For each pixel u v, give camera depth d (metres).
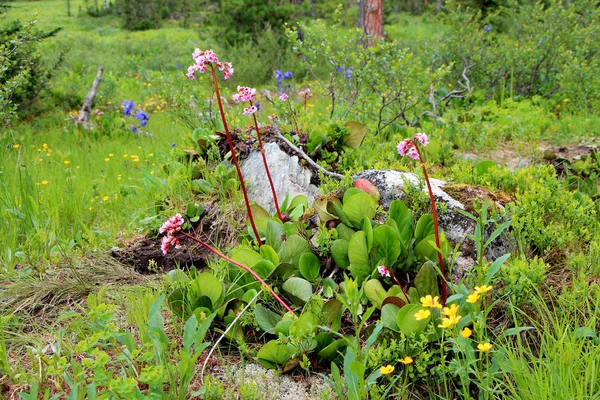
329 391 2.53
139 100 11.82
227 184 4.43
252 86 12.93
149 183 5.02
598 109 7.85
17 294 3.34
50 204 4.62
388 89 5.97
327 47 5.99
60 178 5.38
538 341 2.82
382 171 3.83
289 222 3.56
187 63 16.48
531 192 3.71
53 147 7.70
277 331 2.73
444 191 3.66
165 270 3.79
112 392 2.11
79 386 2.29
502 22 14.60
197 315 2.88
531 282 2.84
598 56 9.19
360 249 3.10
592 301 2.92
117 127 8.74
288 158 4.41
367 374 2.63
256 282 3.14
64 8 49.50
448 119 6.62
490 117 7.41
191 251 3.93
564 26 9.46
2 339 2.74
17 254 3.75
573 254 3.30
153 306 2.63
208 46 18.03
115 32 34.34
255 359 2.77
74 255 3.94
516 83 9.28
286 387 2.61
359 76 5.97
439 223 3.39
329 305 2.76
